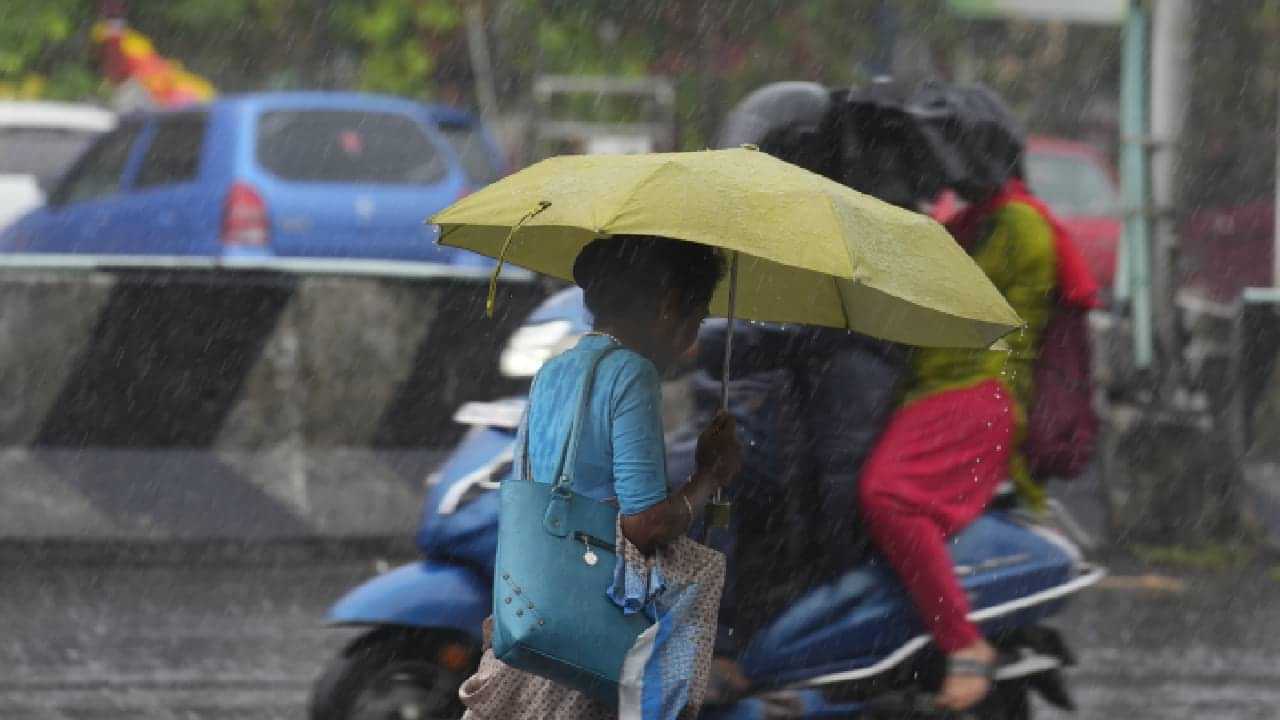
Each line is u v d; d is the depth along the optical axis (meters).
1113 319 34.06
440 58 70.38
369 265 30.67
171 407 29.94
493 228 13.41
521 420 12.13
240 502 29.83
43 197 47.50
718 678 15.83
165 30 68.88
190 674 22.00
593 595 11.55
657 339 12.28
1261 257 43.84
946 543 15.84
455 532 16.56
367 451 30.31
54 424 29.70
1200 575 30.14
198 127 40.62
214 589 27.25
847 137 16.45
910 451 15.84
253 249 39.22
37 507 29.38
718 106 67.00
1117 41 71.62
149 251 40.50
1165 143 33.00
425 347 30.61
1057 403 16.42
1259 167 41.97
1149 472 31.86
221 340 30.16
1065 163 54.06
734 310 13.02
